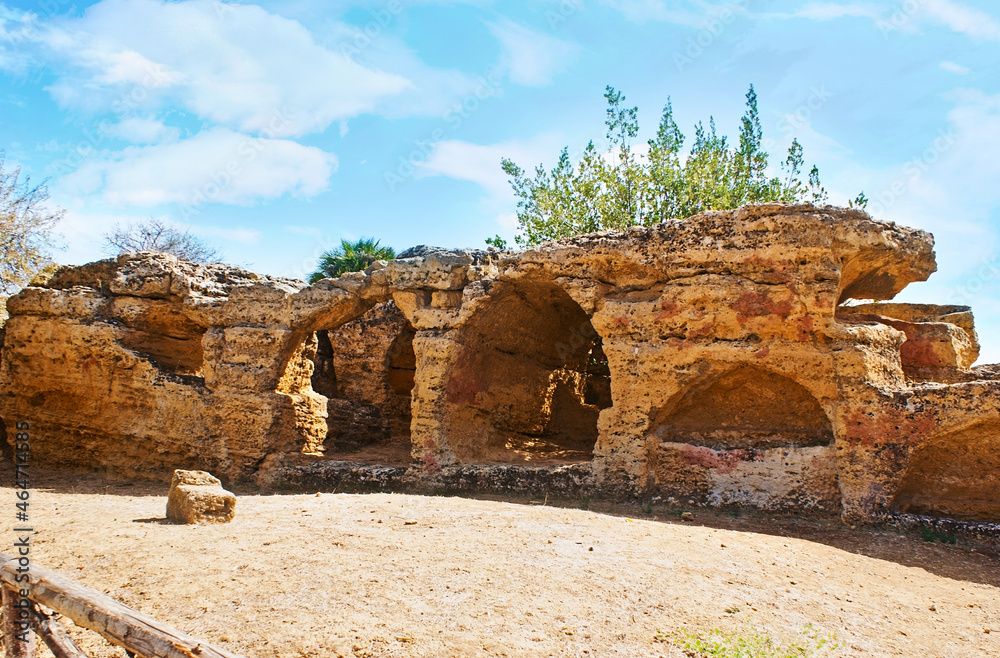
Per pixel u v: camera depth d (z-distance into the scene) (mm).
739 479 12508
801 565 9102
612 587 7621
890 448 11367
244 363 17234
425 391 15445
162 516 10516
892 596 8297
